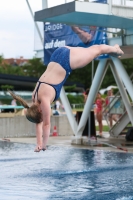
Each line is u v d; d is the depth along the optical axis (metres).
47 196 8.83
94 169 11.96
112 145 17.53
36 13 15.23
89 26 16.78
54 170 11.84
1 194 9.01
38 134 8.02
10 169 12.07
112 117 21.91
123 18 15.21
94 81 18.12
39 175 11.12
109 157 14.27
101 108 21.86
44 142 7.98
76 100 58.28
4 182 10.26
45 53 19.77
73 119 18.97
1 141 19.72
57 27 19.03
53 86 8.02
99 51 8.53
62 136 22.36
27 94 62.34
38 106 7.91
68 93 64.31
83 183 10.15
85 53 8.38
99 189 9.49
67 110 19.11
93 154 15.01
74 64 8.26
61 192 9.20
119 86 18.55
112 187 9.70
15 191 9.30
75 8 13.99
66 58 8.21
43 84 8.00
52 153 15.34
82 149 16.47
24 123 22.42
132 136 19.56
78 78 75.19
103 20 15.63
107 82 69.25
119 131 21.05
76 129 18.78
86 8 14.26
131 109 18.52
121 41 17.44
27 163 13.13
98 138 20.94
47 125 7.93
